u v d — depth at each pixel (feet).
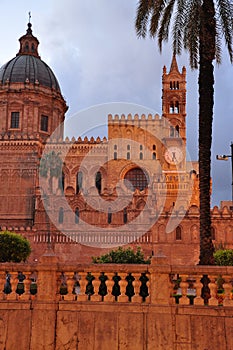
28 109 330.75
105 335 47.19
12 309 48.78
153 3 81.46
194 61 83.76
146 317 47.06
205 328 46.03
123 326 47.14
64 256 254.88
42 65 354.33
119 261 108.78
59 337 47.70
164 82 345.10
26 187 304.30
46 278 49.49
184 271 48.06
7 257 172.04
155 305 47.21
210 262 68.23
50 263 49.70
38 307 48.57
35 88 335.47
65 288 64.08
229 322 45.78
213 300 47.14
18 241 175.83
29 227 264.31
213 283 47.80
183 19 79.61
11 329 48.26
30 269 50.06
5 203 303.07
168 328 46.50
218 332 45.70
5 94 333.42
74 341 47.42
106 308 47.91
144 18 83.66
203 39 73.87
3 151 312.50
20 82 335.06
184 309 46.88
